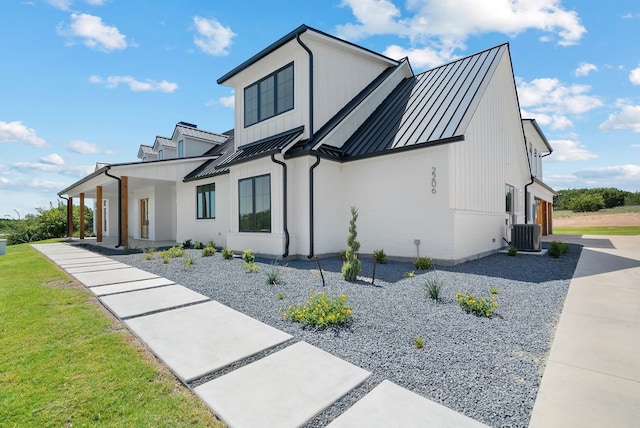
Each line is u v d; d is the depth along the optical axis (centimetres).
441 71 1139
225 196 1288
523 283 599
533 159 1862
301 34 952
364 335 359
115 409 225
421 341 328
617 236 1745
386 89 1188
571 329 369
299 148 941
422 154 849
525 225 1045
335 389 249
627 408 222
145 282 637
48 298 515
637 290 544
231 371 279
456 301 484
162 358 300
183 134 1706
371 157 934
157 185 1667
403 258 884
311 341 346
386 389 251
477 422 209
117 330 377
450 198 802
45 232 2244
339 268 775
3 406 226
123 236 1311
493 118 1064
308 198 928
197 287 595
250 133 1190
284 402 232
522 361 296
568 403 229
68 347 325
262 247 997
